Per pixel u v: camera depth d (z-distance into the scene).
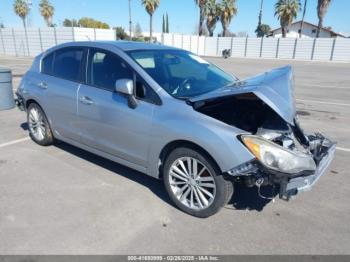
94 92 3.84
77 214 3.18
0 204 3.34
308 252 2.70
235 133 2.81
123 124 3.51
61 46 4.55
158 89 3.31
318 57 37.22
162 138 3.17
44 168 4.24
